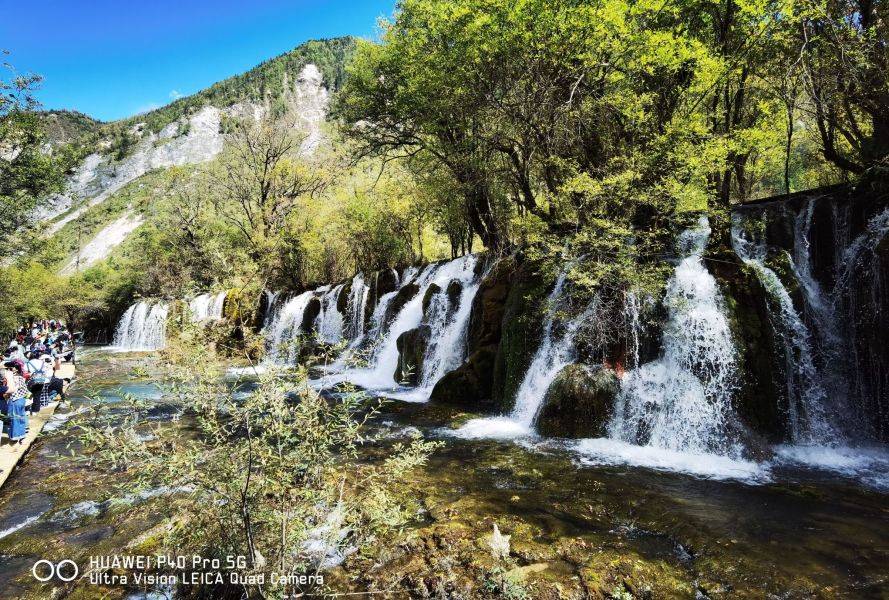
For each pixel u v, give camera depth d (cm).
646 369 995
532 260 1239
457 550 522
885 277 881
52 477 803
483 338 1382
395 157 2062
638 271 1030
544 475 768
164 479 359
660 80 1220
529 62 1197
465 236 2586
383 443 952
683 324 962
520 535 562
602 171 1140
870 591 455
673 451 880
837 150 1441
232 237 3284
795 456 841
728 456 835
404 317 1852
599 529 586
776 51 1216
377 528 455
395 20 1656
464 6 1228
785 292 972
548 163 1328
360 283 2300
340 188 3095
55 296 3869
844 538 556
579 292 1108
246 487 347
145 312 3206
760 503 656
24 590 479
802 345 945
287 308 2614
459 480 747
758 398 877
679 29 1160
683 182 1086
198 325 388
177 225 3634
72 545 566
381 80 1811
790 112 1243
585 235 1020
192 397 370
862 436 905
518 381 1173
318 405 393
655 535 575
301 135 3547
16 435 927
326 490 410
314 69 17375
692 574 488
